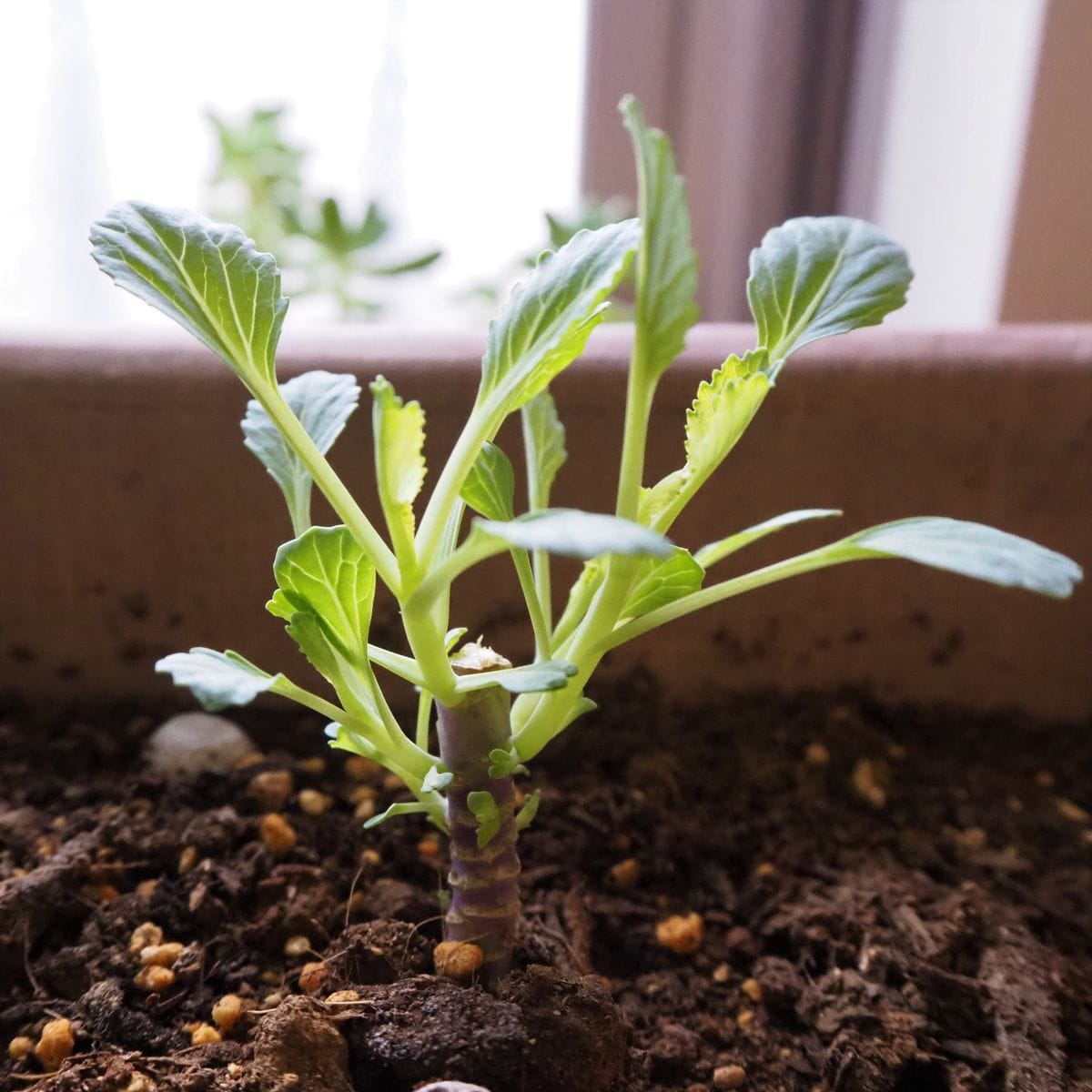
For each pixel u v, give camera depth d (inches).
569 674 9.7
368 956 12.0
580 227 19.5
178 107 24.2
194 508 15.7
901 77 22.3
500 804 11.2
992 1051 11.9
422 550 9.9
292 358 14.9
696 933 13.3
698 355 15.2
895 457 15.8
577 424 15.3
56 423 15.2
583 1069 10.9
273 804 14.7
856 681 17.6
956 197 19.9
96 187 24.0
